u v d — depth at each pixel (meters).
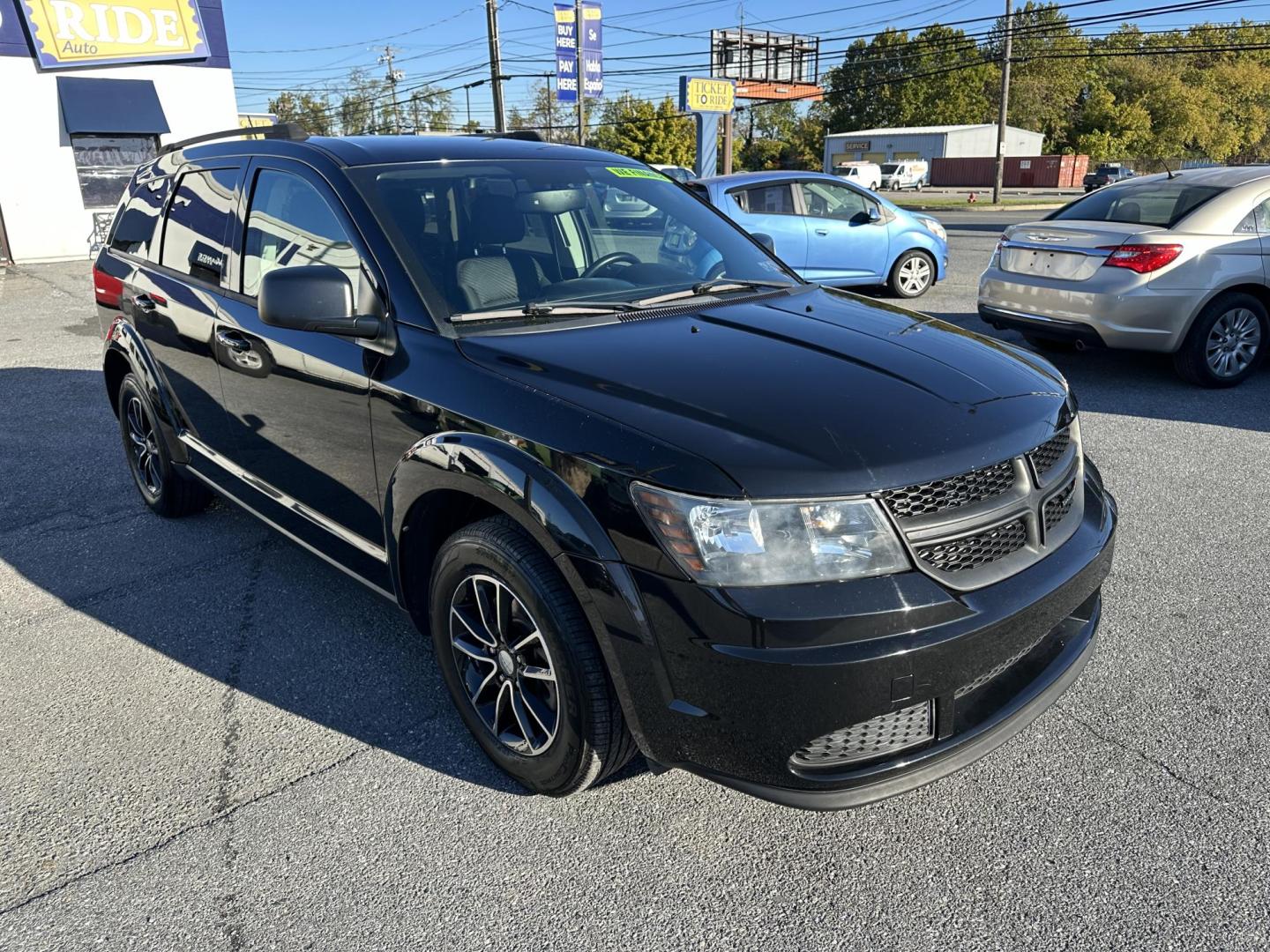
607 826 2.49
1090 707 2.96
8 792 2.66
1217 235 6.50
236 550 4.31
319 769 2.74
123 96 17.83
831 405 2.20
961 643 2.04
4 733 2.95
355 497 2.93
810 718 1.97
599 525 2.10
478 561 2.42
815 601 1.96
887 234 10.77
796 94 46.75
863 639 1.97
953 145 69.00
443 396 2.49
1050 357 8.03
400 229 2.88
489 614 2.52
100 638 3.52
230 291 3.48
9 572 4.12
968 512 2.12
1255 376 7.20
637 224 3.39
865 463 2.03
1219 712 2.91
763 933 2.13
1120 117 80.19
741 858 2.37
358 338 2.77
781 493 1.97
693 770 2.15
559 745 2.38
